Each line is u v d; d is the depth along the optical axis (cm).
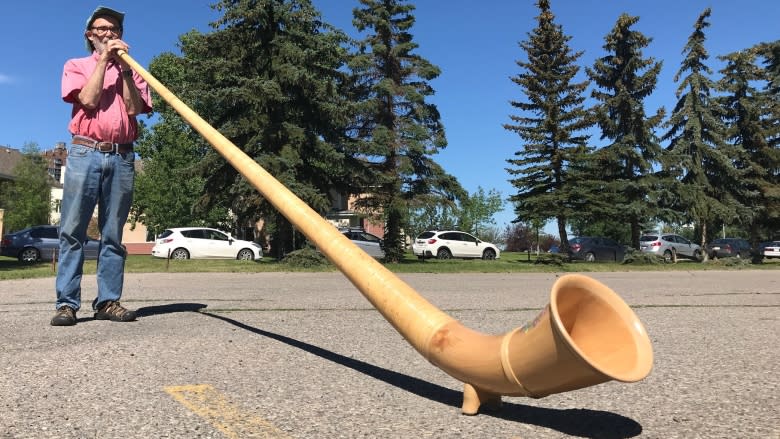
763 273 1759
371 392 255
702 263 2417
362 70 2202
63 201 414
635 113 2536
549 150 2514
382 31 2206
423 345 224
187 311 508
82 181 413
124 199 441
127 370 284
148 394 244
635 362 174
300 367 300
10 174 4978
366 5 2206
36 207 4712
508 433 202
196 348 339
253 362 308
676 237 3008
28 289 762
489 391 213
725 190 2753
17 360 301
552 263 2086
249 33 1806
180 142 3384
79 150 415
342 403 237
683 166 2698
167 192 3409
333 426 207
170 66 3578
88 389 249
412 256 2889
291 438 195
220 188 1942
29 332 382
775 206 2709
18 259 2131
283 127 1772
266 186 289
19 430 197
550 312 172
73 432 196
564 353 172
